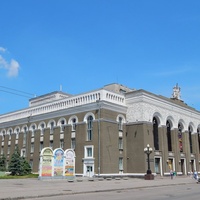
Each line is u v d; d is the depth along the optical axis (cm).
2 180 3000
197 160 5600
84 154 4103
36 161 4916
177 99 5519
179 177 4603
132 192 2080
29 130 5247
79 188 2266
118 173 4088
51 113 4819
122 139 4319
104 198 1602
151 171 3988
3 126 5959
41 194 1750
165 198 1585
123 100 4538
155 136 4612
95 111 4131
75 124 4391
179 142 5125
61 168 3328
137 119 4309
